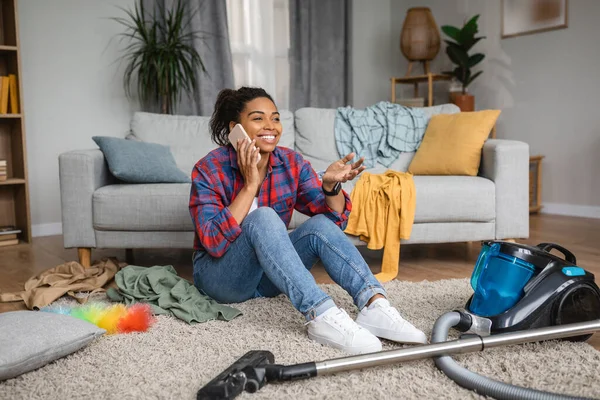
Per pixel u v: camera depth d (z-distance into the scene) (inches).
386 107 131.0
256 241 60.6
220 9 168.2
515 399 44.1
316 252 64.7
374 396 46.9
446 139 117.2
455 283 86.6
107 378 51.5
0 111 136.3
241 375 46.7
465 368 50.4
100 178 105.3
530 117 173.6
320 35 196.2
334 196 66.6
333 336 57.4
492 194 101.5
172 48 149.5
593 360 53.6
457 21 193.0
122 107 162.2
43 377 52.1
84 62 155.2
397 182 97.7
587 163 160.2
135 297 75.8
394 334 58.1
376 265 106.0
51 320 57.5
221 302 73.4
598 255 109.5
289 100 192.2
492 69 183.2
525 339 52.9
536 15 168.9
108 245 101.7
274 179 67.6
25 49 146.2
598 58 155.0
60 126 152.9
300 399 46.4
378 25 214.2
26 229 139.0
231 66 171.0
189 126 125.8
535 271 59.6
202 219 63.2
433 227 100.7
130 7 161.5
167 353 57.6
